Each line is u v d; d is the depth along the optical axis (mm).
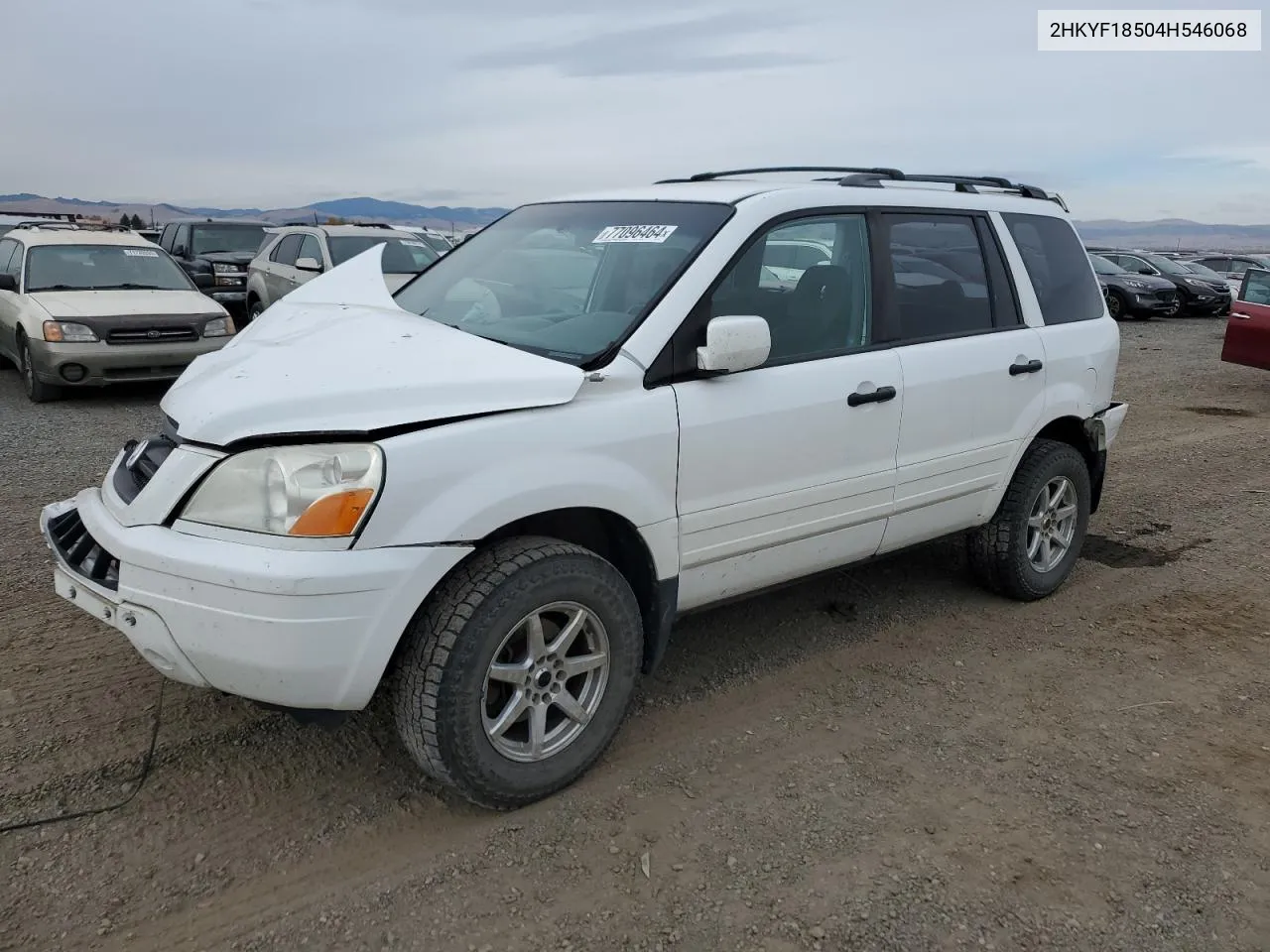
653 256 3412
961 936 2465
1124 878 2699
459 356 2949
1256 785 3172
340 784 3066
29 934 2406
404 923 2482
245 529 2553
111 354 9109
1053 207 4832
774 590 3760
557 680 2939
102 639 4016
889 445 3801
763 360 3148
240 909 2521
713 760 3258
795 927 2484
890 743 3391
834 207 3727
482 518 2686
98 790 2992
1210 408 10336
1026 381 4352
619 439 2971
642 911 2535
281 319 3631
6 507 5676
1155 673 3975
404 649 2764
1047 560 4715
